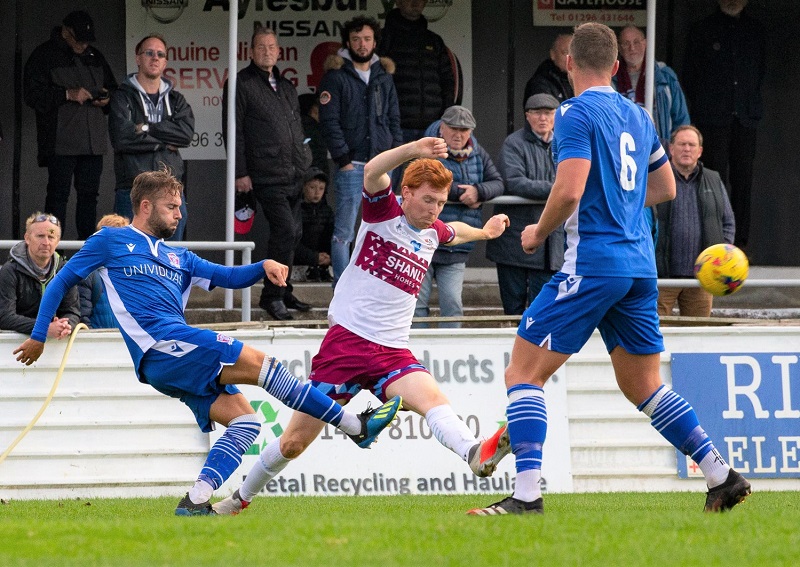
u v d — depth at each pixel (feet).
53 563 45.32
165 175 67.92
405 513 65.87
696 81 133.39
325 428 90.89
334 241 116.26
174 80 135.85
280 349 93.71
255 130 115.65
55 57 123.13
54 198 124.06
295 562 45.16
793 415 96.02
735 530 53.06
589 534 51.57
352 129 115.55
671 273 115.03
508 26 139.74
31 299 94.84
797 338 96.84
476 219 109.29
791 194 143.95
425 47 126.31
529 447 58.95
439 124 109.60
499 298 136.26
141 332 65.16
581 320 58.08
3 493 91.35
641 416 95.55
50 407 92.84
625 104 60.29
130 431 93.15
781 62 143.02
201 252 137.69
